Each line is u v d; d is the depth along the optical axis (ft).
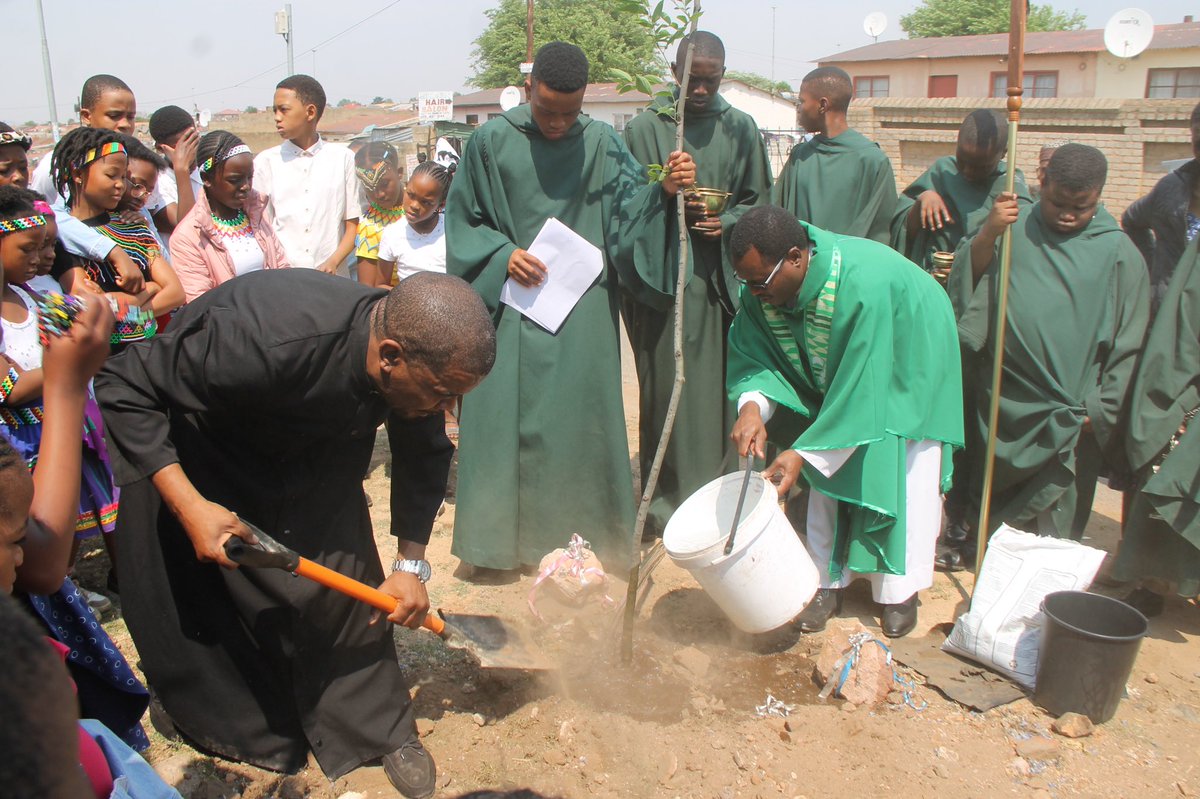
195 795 9.60
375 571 10.09
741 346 13.20
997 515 14.75
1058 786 10.16
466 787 9.90
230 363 8.09
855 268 11.74
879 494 12.19
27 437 11.77
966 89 114.83
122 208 14.03
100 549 15.55
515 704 11.37
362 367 8.27
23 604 8.03
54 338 6.62
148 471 8.37
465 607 13.91
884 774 10.24
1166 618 13.83
